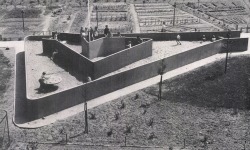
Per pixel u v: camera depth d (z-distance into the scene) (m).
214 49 55.66
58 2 94.50
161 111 40.59
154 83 46.81
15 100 43.19
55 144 34.72
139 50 50.00
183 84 46.47
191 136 36.25
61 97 40.09
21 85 47.03
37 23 78.81
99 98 43.16
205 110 40.97
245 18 82.06
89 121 38.56
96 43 49.56
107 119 38.97
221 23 77.75
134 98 43.12
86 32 54.31
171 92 44.53
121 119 39.00
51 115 39.66
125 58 48.09
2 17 83.00
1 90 45.72
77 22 78.81
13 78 49.19
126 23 77.62
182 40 59.25
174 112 40.44
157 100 42.75
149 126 37.84
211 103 42.38
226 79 47.75
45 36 60.53
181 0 96.38
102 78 43.03
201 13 85.44
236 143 35.16
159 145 34.78
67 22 78.94
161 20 79.69
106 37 50.56
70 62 49.16
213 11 87.00
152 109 40.94
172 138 35.91
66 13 85.88
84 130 37.03
